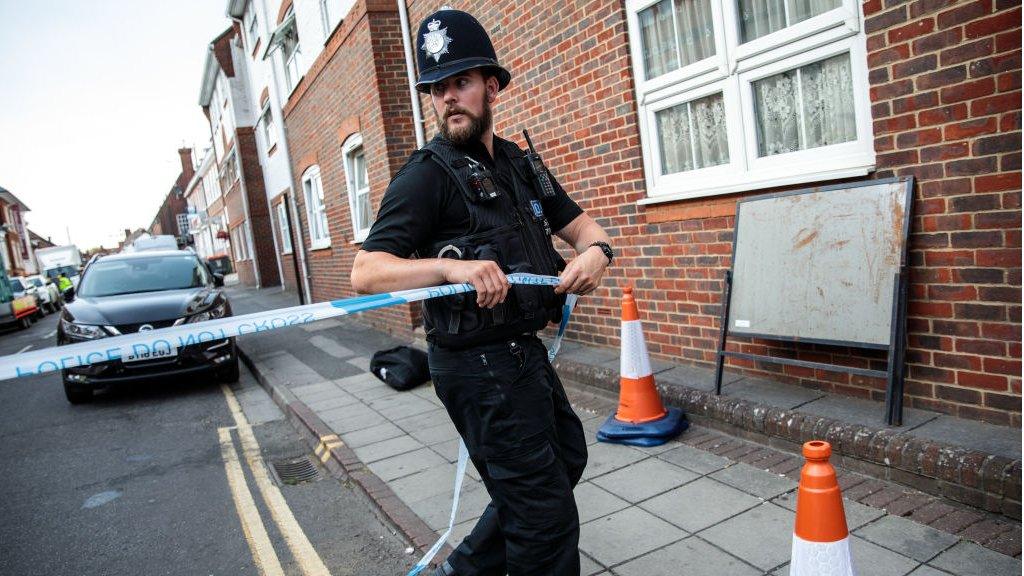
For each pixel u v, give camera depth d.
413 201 1.84
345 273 11.44
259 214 24.08
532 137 5.97
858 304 3.34
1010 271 2.91
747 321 3.87
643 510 3.16
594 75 5.17
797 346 3.97
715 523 2.96
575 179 5.57
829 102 3.79
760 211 3.80
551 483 1.92
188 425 6.25
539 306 1.91
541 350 2.03
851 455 3.20
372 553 3.29
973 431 3.00
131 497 4.48
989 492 2.67
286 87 13.85
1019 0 2.73
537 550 1.92
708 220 4.42
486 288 1.73
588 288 2.04
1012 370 2.96
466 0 6.57
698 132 4.61
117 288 8.35
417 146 7.95
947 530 2.63
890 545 2.58
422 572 2.97
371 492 3.83
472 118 1.93
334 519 3.76
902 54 3.14
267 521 3.85
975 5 2.86
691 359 4.75
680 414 4.09
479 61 1.89
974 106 2.92
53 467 5.33
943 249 3.12
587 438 4.18
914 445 2.94
